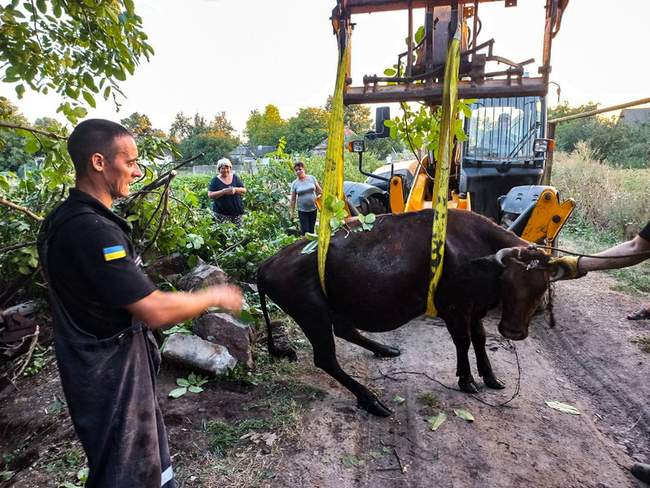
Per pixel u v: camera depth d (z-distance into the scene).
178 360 3.25
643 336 3.90
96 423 1.52
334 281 2.86
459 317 2.95
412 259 2.79
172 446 2.57
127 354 1.59
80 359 1.52
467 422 2.83
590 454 2.55
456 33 2.41
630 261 2.45
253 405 2.95
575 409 2.97
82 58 2.63
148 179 3.90
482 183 5.98
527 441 2.66
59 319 1.55
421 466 2.47
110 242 1.49
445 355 3.72
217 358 3.23
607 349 3.72
